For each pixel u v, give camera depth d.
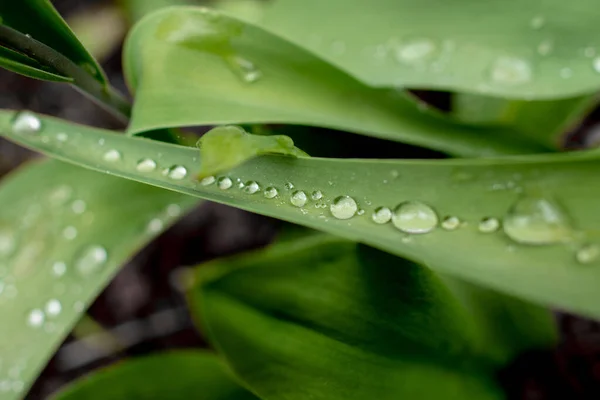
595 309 0.12
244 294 0.15
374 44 0.16
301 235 0.17
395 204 0.12
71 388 0.16
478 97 0.18
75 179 0.16
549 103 0.17
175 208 0.16
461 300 0.15
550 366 0.16
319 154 0.16
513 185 0.12
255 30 0.15
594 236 0.12
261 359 0.14
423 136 0.16
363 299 0.14
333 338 0.14
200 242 0.24
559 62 0.15
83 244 0.16
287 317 0.14
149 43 0.15
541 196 0.12
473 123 0.16
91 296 0.15
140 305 0.24
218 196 0.13
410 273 0.14
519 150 0.16
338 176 0.13
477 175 0.13
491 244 0.12
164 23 0.15
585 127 0.23
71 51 0.14
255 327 0.14
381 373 0.14
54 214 0.16
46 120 0.14
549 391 0.16
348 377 0.14
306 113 0.15
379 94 0.16
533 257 0.12
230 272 0.15
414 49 0.16
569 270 0.12
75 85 0.14
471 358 0.15
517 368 0.16
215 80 0.15
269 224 0.24
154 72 0.14
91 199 0.16
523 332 0.16
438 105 0.24
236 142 0.12
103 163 0.13
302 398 0.14
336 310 0.14
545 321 0.16
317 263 0.15
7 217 0.16
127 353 0.23
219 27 0.15
